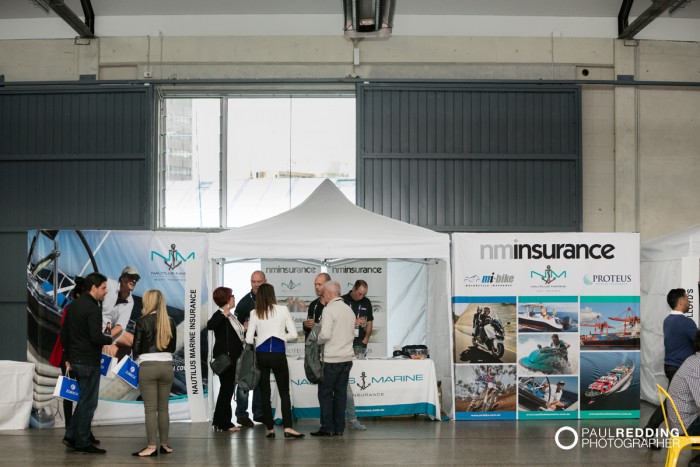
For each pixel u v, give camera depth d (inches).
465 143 448.5
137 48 457.1
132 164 445.7
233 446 269.4
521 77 459.5
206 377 330.0
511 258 324.8
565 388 323.3
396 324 379.9
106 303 320.5
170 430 303.3
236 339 300.2
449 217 445.4
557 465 239.0
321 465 238.8
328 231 316.8
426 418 327.3
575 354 323.9
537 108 450.6
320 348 288.7
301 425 312.7
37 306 316.2
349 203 338.0
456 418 321.4
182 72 456.8
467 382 322.0
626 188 457.7
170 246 328.8
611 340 324.8
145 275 326.3
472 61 456.8
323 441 278.1
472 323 323.3
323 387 286.5
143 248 326.6
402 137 447.8
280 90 459.2
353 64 456.8
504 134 449.1
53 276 318.7
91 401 259.1
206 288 329.1
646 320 381.4
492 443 273.9
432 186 446.6
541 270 324.8
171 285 328.2
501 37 458.6
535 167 448.8
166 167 458.9
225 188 459.5
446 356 326.3
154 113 450.3
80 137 447.8
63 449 267.4
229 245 318.7
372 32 382.9
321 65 457.4
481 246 324.8
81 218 445.7
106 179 446.0
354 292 335.6
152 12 458.6
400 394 316.5
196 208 458.6
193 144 460.4
